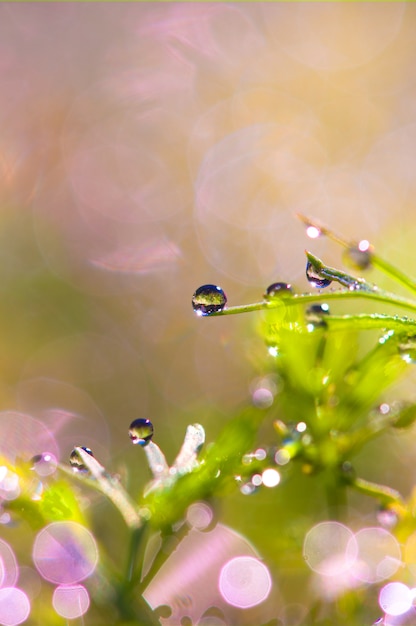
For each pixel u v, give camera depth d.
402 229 0.27
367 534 0.15
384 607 0.14
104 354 0.22
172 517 0.14
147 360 0.22
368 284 0.14
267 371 0.15
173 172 0.28
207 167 0.28
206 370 0.22
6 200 0.26
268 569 0.15
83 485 0.15
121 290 0.24
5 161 0.26
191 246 0.26
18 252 0.25
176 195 0.28
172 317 0.24
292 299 0.14
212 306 0.14
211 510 0.14
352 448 0.15
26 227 0.25
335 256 0.26
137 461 0.18
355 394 0.15
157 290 0.24
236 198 0.28
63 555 0.14
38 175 0.27
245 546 0.15
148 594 0.15
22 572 0.14
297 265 0.26
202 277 0.25
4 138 0.27
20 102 0.28
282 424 0.15
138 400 0.21
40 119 0.28
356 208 0.28
